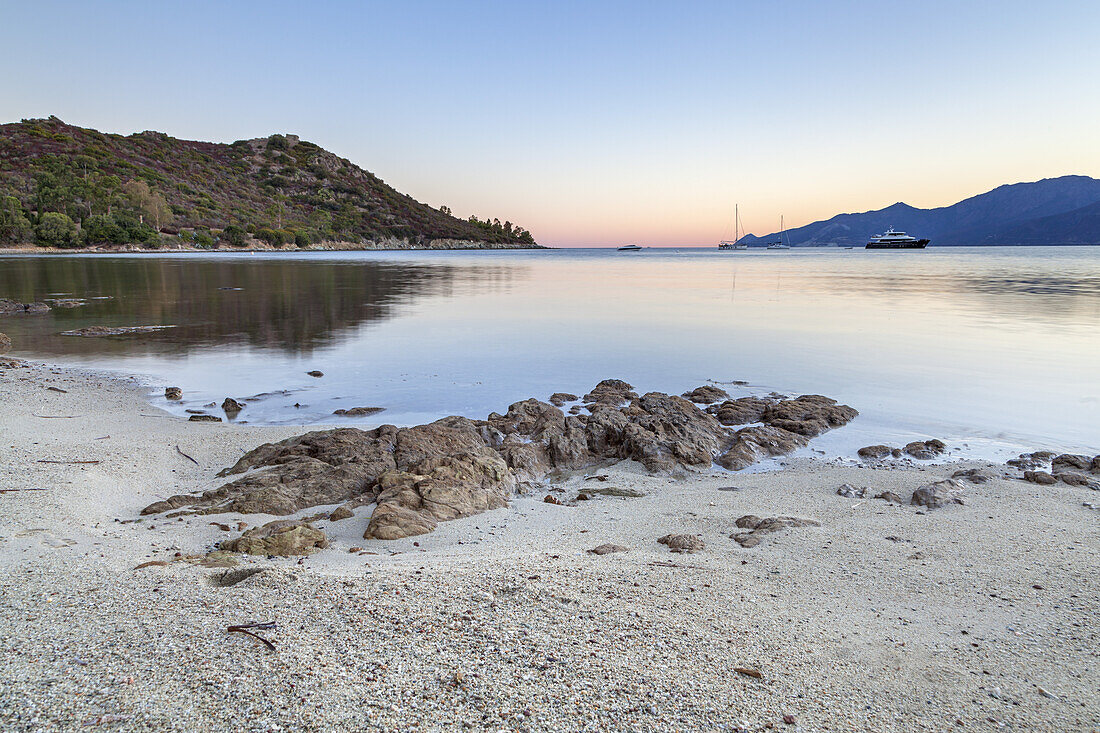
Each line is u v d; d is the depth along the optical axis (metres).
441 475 8.24
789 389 15.55
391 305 34.81
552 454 10.24
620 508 8.00
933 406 13.87
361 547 6.44
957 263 98.50
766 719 3.54
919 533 6.85
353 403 14.30
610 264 103.44
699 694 3.75
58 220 101.56
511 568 5.66
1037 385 15.73
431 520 7.21
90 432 10.84
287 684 3.65
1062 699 3.84
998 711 3.72
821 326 26.14
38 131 144.12
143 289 41.75
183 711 3.37
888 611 5.01
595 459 10.44
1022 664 4.24
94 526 6.60
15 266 63.88
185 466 9.40
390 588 5.07
